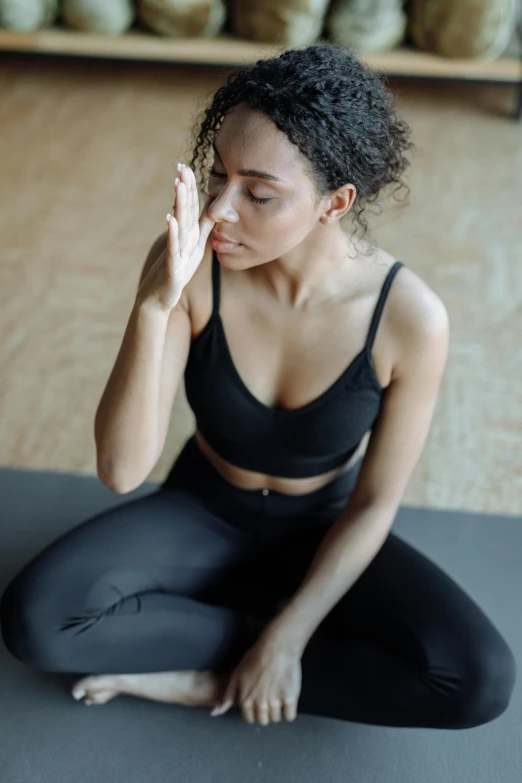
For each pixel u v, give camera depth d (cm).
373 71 133
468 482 233
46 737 164
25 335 281
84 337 282
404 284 149
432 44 432
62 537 163
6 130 411
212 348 152
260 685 150
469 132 434
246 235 130
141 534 165
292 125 121
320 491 167
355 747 167
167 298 131
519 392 268
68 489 221
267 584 182
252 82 122
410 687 152
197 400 156
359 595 164
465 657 148
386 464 158
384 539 169
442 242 347
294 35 419
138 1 432
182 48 430
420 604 156
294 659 152
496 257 339
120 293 307
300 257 143
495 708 149
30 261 320
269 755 164
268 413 151
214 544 171
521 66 432
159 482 227
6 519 210
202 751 164
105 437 148
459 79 436
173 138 415
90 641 154
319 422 152
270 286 148
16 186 369
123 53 434
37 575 155
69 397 256
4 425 243
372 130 128
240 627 165
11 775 157
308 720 171
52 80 461
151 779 158
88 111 434
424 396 153
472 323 299
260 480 164
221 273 150
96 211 356
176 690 164
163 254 133
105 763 161
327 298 148
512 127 442
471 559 207
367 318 148
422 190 381
